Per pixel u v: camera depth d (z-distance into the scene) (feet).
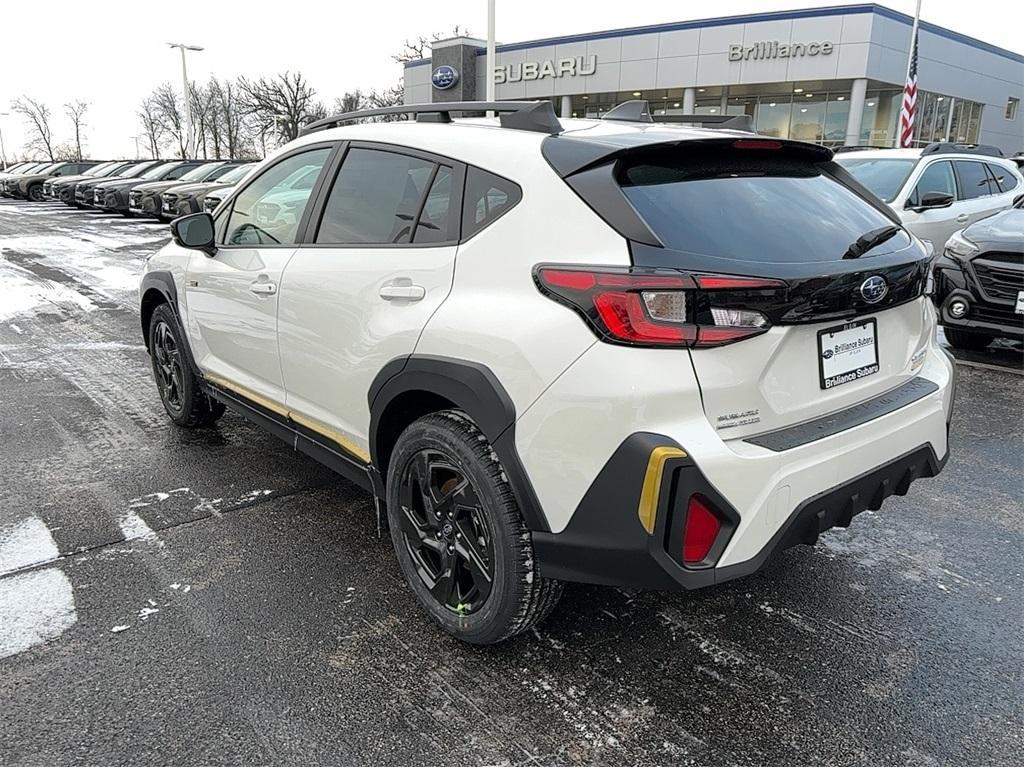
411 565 8.50
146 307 14.65
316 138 10.45
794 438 6.74
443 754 6.55
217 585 9.18
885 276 7.28
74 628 8.24
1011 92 108.37
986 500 11.78
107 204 64.23
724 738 6.79
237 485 12.07
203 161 68.28
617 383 6.15
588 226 6.61
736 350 6.36
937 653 8.00
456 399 7.32
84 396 16.79
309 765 6.40
